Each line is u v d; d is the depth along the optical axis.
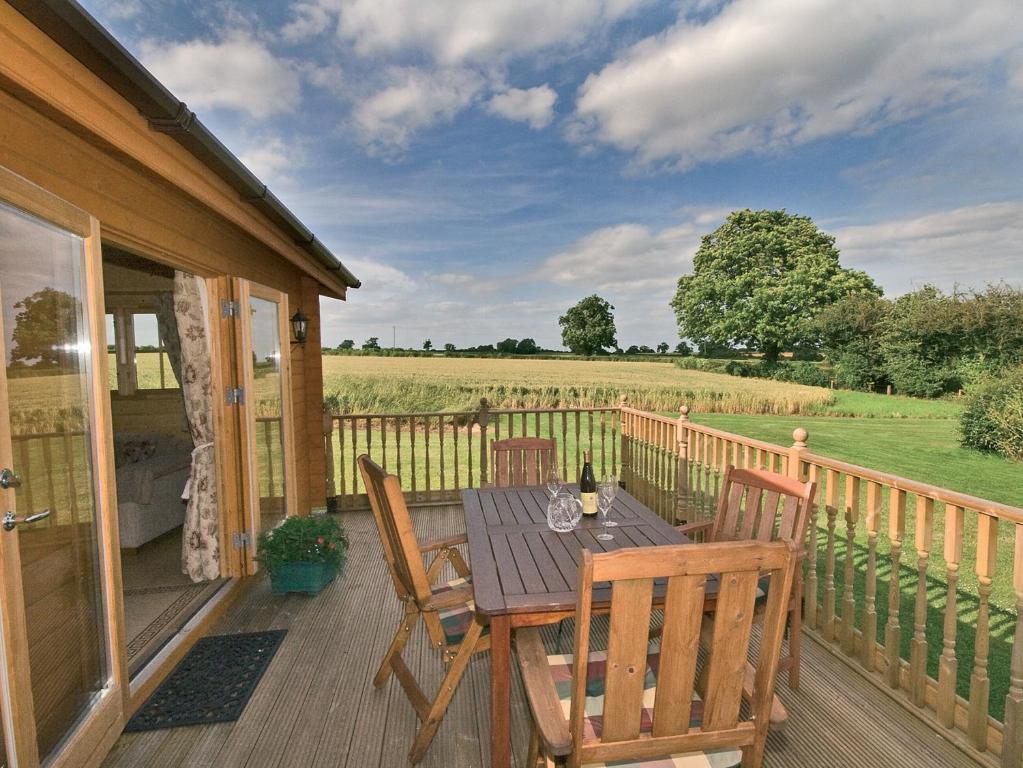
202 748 2.21
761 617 2.44
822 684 2.61
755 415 15.99
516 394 17.25
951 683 2.24
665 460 5.24
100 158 2.35
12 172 1.65
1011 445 8.73
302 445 5.70
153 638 2.95
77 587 2.04
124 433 5.79
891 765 2.07
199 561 3.79
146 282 5.77
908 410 14.98
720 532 2.81
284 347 4.81
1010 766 1.98
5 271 1.69
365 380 19.22
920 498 2.39
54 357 1.95
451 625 2.26
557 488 2.93
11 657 1.58
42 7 1.39
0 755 1.57
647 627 1.33
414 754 2.09
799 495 2.46
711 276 30.52
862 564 4.50
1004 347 15.88
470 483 6.27
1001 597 3.81
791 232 29.27
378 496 2.28
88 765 1.97
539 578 2.00
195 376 3.79
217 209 2.93
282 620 3.38
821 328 21.92
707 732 1.44
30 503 1.79
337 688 2.63
